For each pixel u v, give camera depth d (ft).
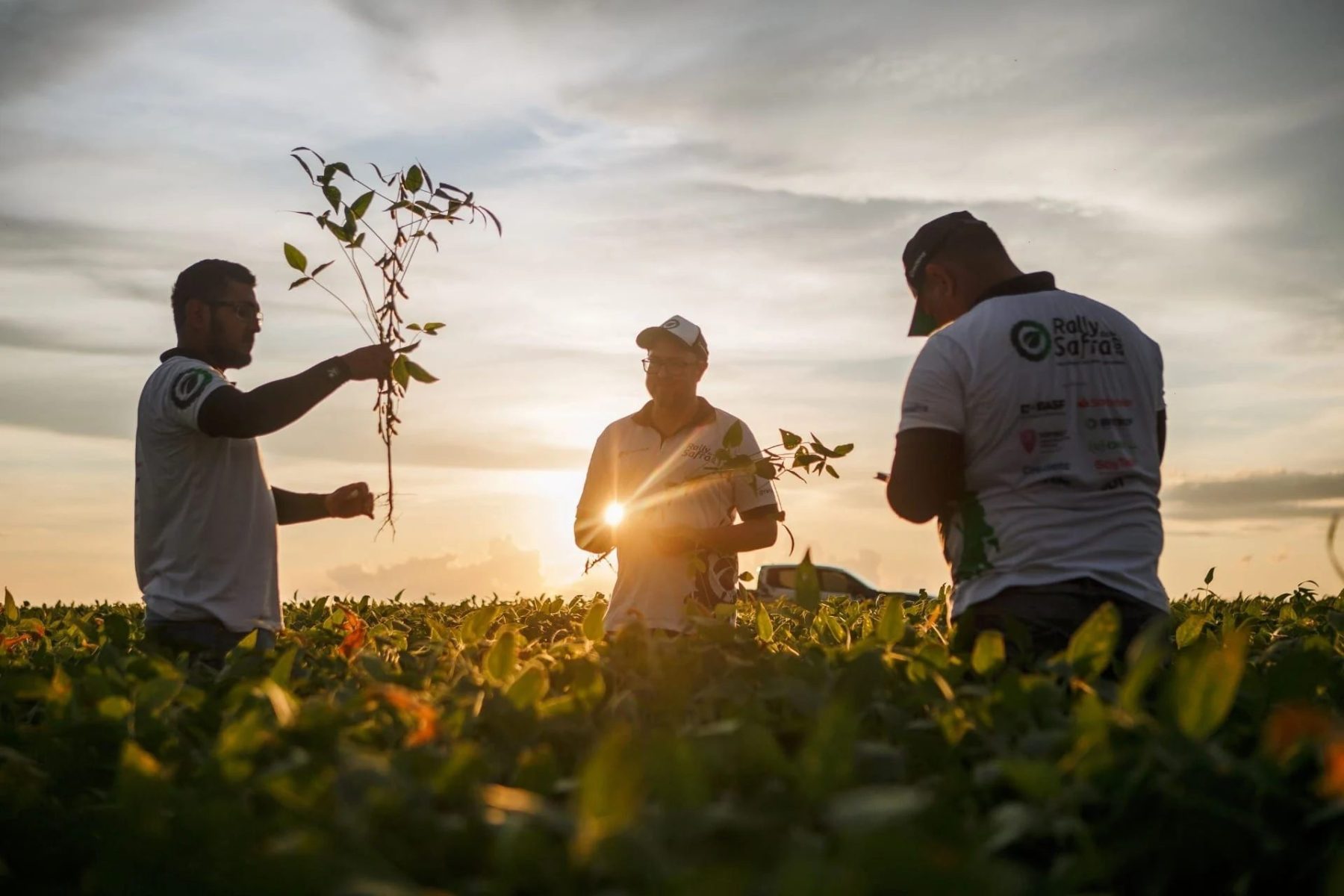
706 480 15.61
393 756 4.75
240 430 12.10
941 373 9.53
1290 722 4.82
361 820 3.97
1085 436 9.37
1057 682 6.58
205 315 13.64
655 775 3.81
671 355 16.47
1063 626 9.04
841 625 11.39
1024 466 9.36
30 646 13.06
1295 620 12.95
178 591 12.88
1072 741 4.89
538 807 3.97
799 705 5.80
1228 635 9.79
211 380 12.53
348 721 5.57
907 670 7.09
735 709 6.05
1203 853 4.45
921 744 5.55
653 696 6.68
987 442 9.45
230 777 4.85
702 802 3.79
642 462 16.83
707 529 15.93
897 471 9.68
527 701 6.17
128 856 4.38
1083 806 4.58
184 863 4.32
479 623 9.29
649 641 7.57
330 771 4.52
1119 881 4.61
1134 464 9.50
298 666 8.16
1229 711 5.97
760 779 4.47
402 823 4.04
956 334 9.63
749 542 16.02
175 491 12.94
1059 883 3.78
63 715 6.63
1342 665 7.73
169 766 5.51
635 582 16.52
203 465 12.89
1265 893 4.57
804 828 3.96
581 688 6.63
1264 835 4.40
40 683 7.26
